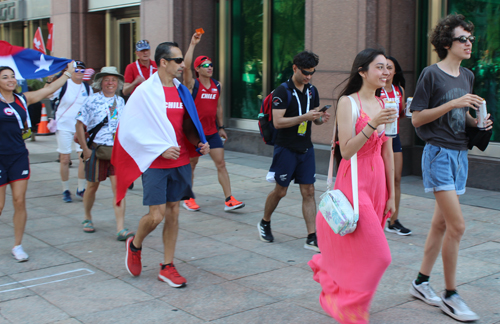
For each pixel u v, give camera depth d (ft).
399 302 12.67
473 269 14.83
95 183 18.30
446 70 12.30
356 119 10.53
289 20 33.91
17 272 14.71
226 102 38.73
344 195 10.55
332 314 10.82
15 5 60.34
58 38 52.90
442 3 27.04
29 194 25.08
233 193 25.26
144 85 13.33
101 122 17.72
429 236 12.59
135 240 13.99
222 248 16.99
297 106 16.67
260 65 36.11
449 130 12.07
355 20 27.20
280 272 14.78
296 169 16.88
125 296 13.01
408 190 25.40
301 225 19.77
